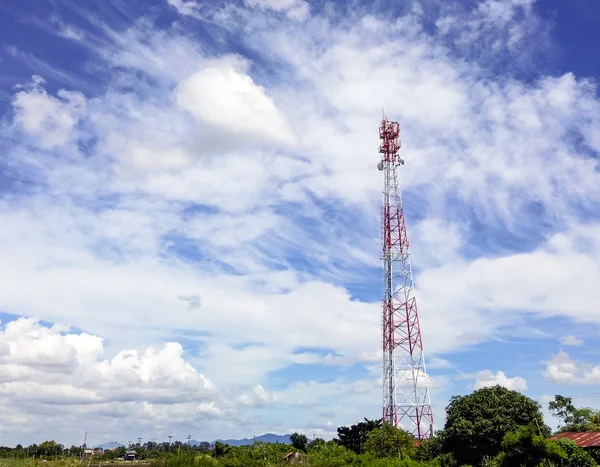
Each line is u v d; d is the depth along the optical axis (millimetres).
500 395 58688
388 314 83500
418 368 80875
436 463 54531
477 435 55719
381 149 89438
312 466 56312
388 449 68000
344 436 88750
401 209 86500
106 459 91312
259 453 57125
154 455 51625
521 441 43438
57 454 55969
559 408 75500
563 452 41625
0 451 43906
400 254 85000
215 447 75062
